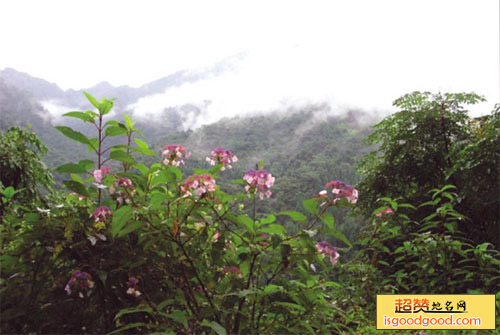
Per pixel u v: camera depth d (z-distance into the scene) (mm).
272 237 1742
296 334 1774
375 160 8219
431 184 7238
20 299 1760
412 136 7641
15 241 2014
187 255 1768
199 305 1845
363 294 2926
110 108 2006
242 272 1873
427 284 2842
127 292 1682
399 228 3221
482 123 6824
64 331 1741
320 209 1802
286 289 1861
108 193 1925
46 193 5570
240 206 1938
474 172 5641
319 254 1821
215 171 2008
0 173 4980
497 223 5371
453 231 2994
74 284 1673
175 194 1854
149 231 1727
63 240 1777
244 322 1763
